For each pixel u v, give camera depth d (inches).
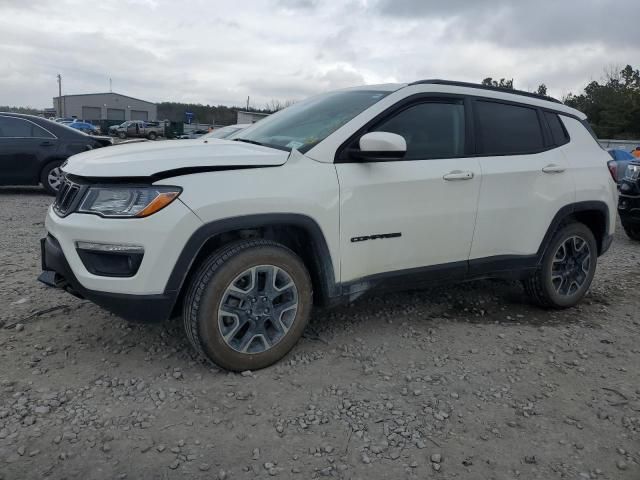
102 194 118.3
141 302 117.0
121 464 96.0
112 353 136.2
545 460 102.7
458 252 156.1
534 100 177.3
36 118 388.8
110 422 107.7
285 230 134.1
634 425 115.5
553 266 178.1
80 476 92.5
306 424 110.0
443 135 153.5
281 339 132.0
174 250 116.0
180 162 119.4
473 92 161.6
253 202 121.4
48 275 135.3
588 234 184.4
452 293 195.9
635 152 695.1
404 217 143.5
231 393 120.0
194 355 136.5
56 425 105.8
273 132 154.4
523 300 193.8
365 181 136.7
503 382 131.5
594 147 190.4
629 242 317.4
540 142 174.2
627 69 2465.6
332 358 138.9
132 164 118.3
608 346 156.4
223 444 102.8
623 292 209.8
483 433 110.3
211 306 121.1
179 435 104.7
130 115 3752.5
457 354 145.4
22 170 384.5
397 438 107.1
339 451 102.5
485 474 98.0
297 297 132.6
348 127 138.3
